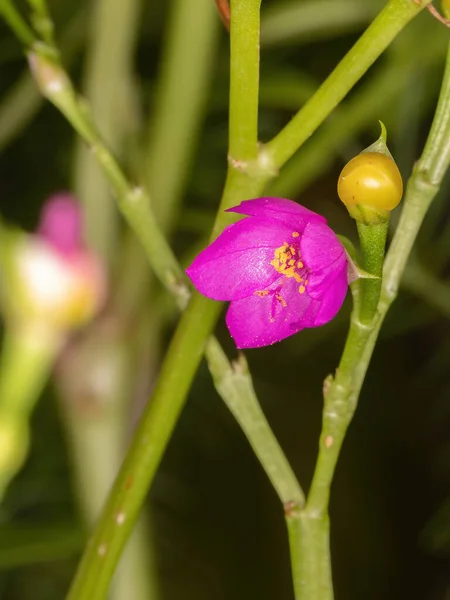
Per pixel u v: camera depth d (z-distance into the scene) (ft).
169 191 0.84
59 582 1.17
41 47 0.57
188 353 0.55
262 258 0.53
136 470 0.56
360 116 0.78
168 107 0.82
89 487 0.84
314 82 0.89
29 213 1.10
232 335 0.53
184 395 0.56
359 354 0.52
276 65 0.98
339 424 0.53
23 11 0.96
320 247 0.51
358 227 0.49
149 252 0.57
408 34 0.77
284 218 0.52
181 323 0.55
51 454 1.09
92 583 0.56
